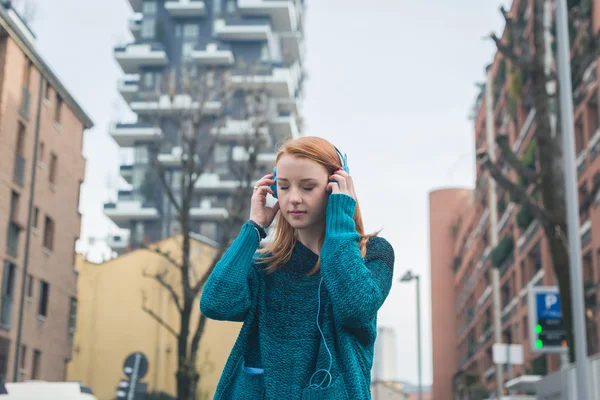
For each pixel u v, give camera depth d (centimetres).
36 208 3853
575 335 1677
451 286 9388
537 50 2175
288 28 11594
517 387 3406
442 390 9200
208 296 261
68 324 4278
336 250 254
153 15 11119
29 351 3756
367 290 251
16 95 3562
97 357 5372
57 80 3991
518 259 5203
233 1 11294
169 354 5347
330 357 251
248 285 266
